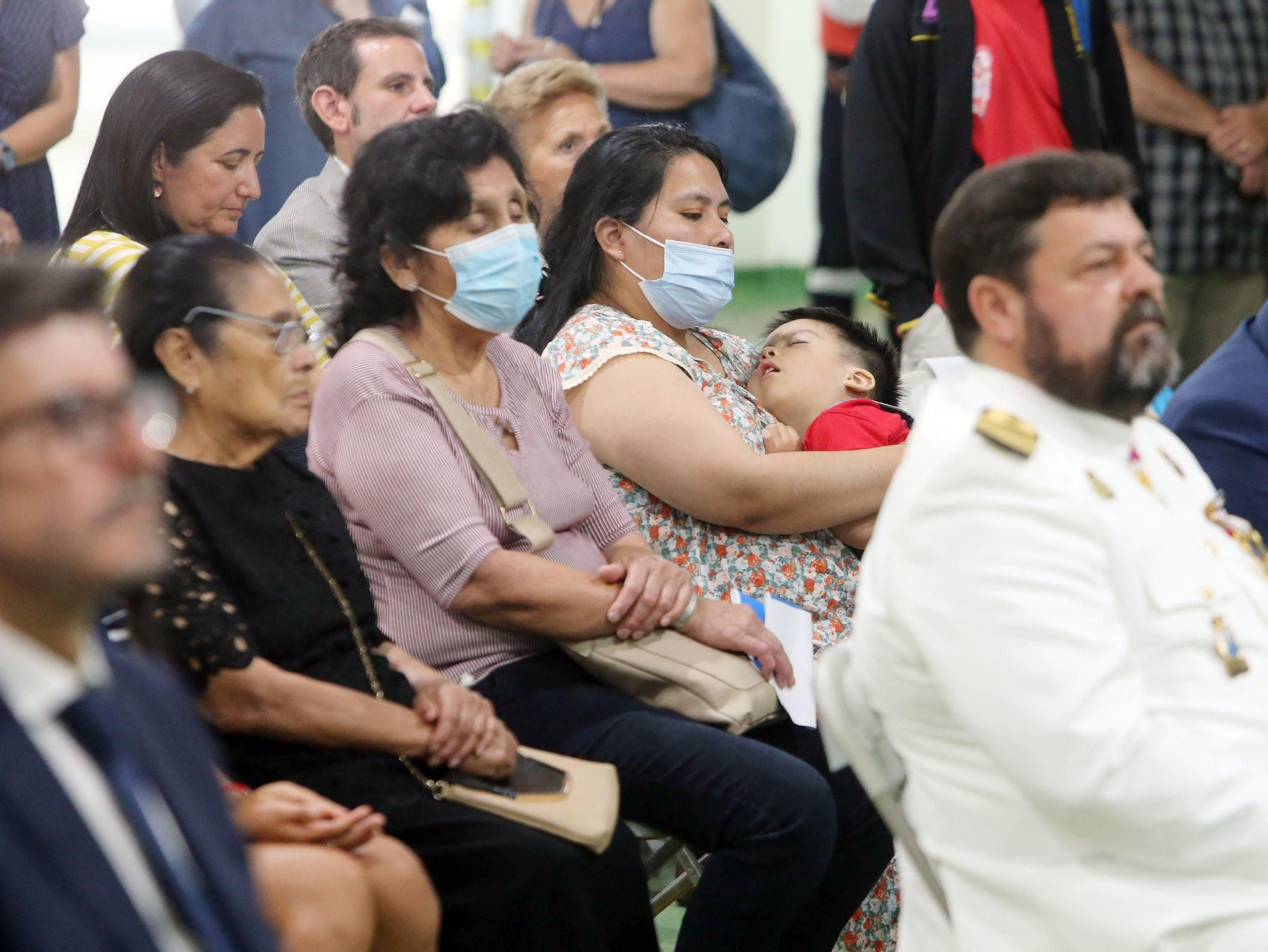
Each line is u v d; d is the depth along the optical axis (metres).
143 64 7.81
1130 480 4.90
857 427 7.91
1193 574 4.77
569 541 6.92
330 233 9.11
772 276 26.80
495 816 5.81
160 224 7.80
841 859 6.88
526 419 6.99
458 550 6.26
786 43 26.22
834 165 13.93
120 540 3.10
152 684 3.53
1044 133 11.21
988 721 4.47
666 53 12.98
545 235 8.27
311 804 5.12
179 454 5.66
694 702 6.55
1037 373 4.83
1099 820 4.41
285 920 4.82
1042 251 4.74
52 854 2.93
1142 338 4.73
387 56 9.46
